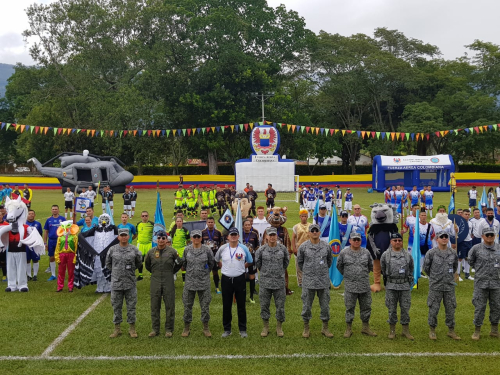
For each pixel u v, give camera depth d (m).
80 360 7.49
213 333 8.75
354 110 60.81
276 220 11.13
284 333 8.73
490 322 8.69
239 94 49.78
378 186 44.84
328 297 8.62
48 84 54.00
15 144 73.69
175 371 7.09
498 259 8.41
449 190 44.34
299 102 59.03
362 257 8.53
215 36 49.41
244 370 7.12
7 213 11.33
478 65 58.28
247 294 11.41
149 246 12.56
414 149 61.88
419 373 7.02
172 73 49.97
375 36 65.06
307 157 59.19
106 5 53.44
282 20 55.88
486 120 50.22
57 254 11.41
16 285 11.45
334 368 7.20
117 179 40.12
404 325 8.52
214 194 27.95
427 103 52.91
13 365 7.29
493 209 13.48
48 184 49.09
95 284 12.09
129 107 45.47
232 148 55.62
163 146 52.91
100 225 11.36
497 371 7.09
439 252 8.51
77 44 51.31
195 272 8.51
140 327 9.03
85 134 51.75
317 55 57.31
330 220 12.25
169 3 52.88
